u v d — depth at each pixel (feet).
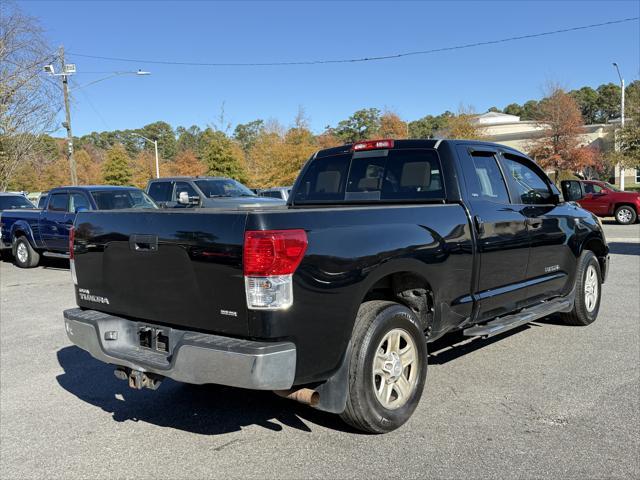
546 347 19.40
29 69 65.21
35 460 12.17
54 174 218.79
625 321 22.85
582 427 12.96
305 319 11.03
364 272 12.01
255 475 11.25
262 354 10.43
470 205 15.55
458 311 15.07
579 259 21.17
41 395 16.21
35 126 68.74
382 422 12.57
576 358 18.12
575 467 11.14
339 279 11.54
